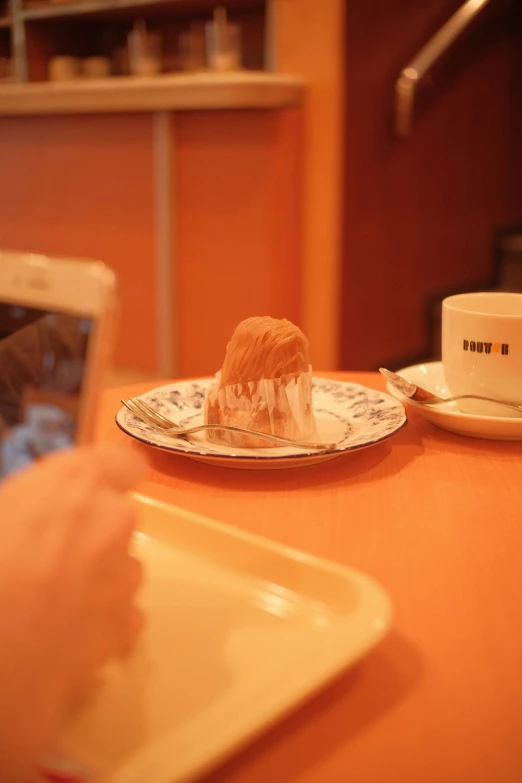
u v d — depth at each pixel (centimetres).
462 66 188
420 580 37
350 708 31
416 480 47
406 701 31
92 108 175
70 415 29
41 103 183
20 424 31
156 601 35
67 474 26
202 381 60
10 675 23
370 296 181
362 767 27
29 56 210
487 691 31
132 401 55
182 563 37
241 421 50
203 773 25
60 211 197
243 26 193
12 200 206
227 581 36
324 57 159
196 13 196
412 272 193
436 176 193
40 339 30
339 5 155
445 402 57
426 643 34
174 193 176
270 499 45
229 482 47
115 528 26
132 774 24
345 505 44
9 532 24
